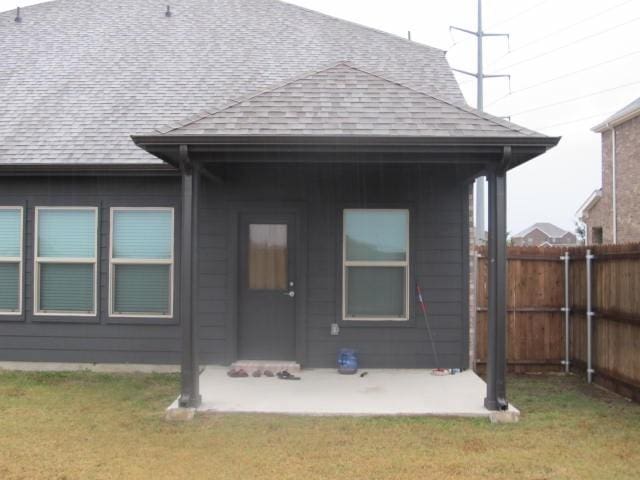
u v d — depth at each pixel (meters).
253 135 5.74
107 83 9.88
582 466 4.73
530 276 8.67
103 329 8.34
